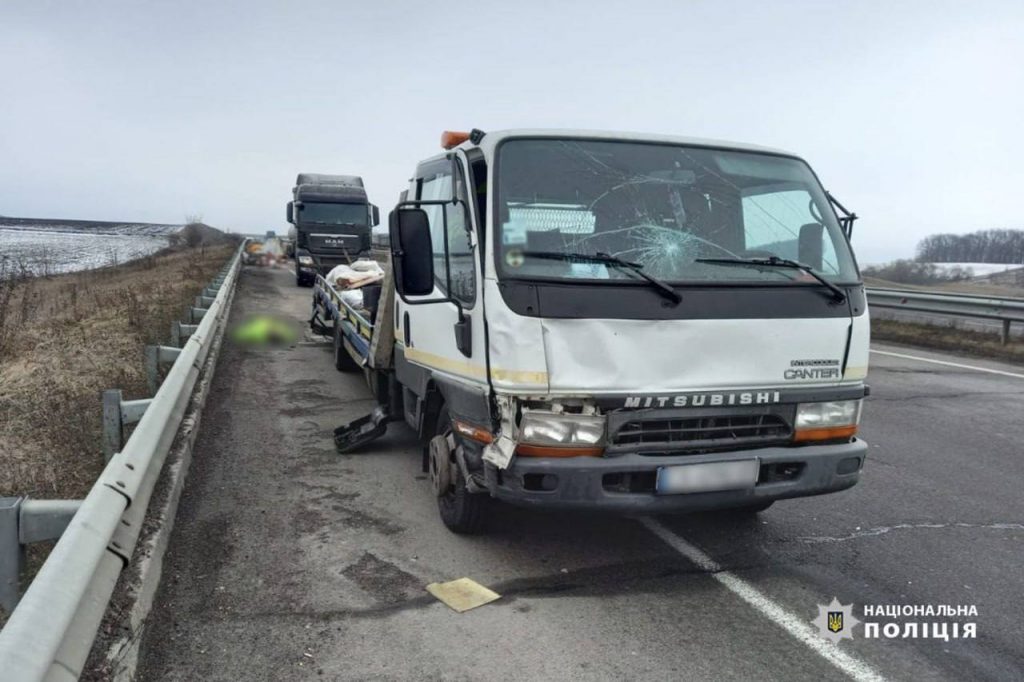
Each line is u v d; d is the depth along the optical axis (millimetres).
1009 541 4902
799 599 4047
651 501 3814
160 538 4145
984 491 5867
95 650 3021
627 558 4492
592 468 3729
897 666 3439
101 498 3314
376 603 3867
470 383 4199
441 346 4676
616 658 3432
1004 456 6820
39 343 10656
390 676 3246
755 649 3543
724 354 3959
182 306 13758
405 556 4434
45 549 4113
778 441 4133
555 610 3848
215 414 7582
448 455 4645
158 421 4625
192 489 5434
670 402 3852
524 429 3746
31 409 6938
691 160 4520
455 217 4543
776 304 4102
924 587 4234
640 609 3887
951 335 13891
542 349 3723
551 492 3771
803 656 3498
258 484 5617
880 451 6910
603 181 4250
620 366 3787
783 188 4629
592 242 4039
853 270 4473
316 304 12359
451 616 3758
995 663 3486
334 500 5336
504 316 3777
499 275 3838
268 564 4277
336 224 22578
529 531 4836
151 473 4426
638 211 4203
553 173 4188
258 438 6832
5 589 3271
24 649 2254
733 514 5234
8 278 16000
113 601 3348
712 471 3879
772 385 4074
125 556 3461
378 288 7070
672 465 3803
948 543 4848
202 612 3725
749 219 4402
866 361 4367
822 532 4977
